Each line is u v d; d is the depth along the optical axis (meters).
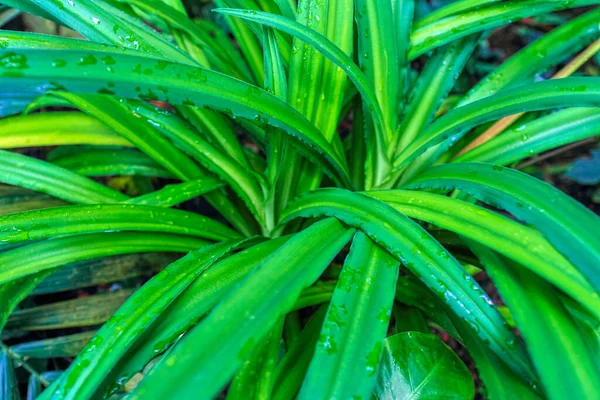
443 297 0.37
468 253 0.45
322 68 0.46
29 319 0.50
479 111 0.42
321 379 0.34
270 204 0.47
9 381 0.48
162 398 0.31
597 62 0.69
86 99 0.45
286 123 0.40
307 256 0.37
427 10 0.68
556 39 0.48
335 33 0.46
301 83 0.46
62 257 0.42
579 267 0.34
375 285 0.37
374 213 0.39
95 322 0.50
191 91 0.37
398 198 0.41
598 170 0.60
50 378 0.50
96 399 0.37
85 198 0.47
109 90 0.36
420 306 0.46
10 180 0.45
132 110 0.45
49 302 0.57
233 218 0.51
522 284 0.38
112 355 0.36
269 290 0.34
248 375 0.39
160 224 0.44
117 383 0.37
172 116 0.46
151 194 0.45
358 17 0.46
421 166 0.49
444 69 0.50
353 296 0.36
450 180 0.42
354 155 0.53
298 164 0.49
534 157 0.65
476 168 0.41
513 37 0.75
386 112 0.48
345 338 0.35
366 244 0.39
